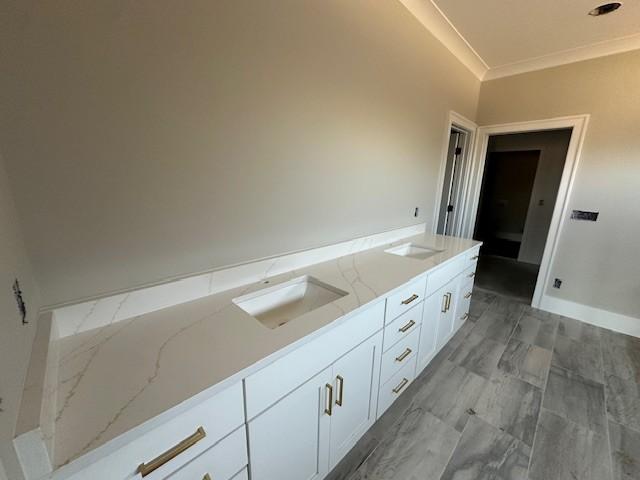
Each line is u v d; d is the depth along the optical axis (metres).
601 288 2.47
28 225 0.70
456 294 2.07
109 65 0.75
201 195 1.01
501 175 5.79
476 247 2.23
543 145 4.15
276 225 1.30
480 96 2.94
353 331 1.06
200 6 0.89
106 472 0.51
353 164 1.63
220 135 1.02
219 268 1.12
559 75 2.44
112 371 0.67
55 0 0.65
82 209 0.78
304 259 1.46
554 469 1.22
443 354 2.04
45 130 0.69
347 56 1.42
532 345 2.17
